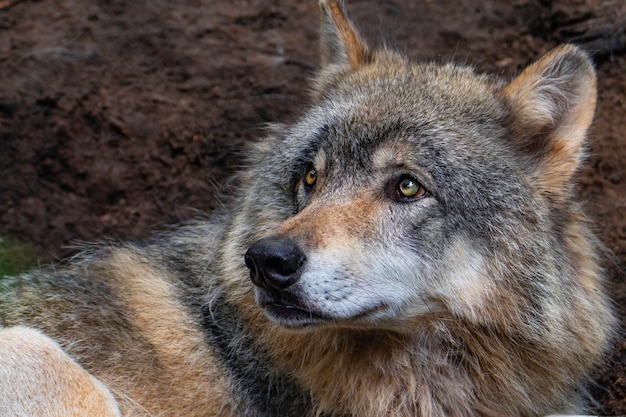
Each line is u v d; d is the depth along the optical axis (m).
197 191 13.99
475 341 8.90
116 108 14.09
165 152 14.06
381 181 8.79
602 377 11.59
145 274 9.97
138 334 9.46
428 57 13.93
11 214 13.64
